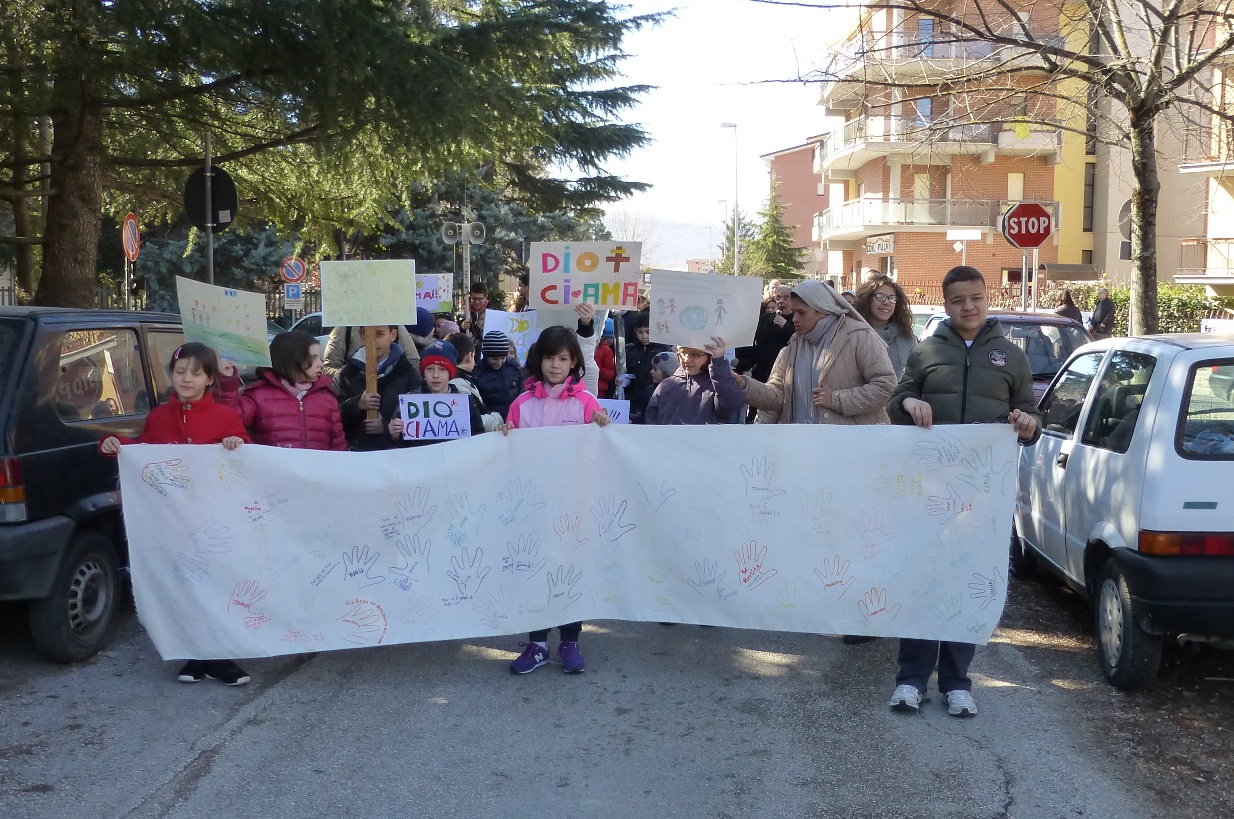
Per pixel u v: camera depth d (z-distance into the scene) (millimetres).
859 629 5434
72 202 14328
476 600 5652
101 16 11531
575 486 5691
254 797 4234
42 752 4652
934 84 11703
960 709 5031
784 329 10039
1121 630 5258
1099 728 4926
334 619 5570
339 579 5570
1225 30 11711
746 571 5605
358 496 5559
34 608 5598
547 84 18266
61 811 4105
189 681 5543
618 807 4160
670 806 4168
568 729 4926
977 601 5242
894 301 7957
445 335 11102
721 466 5617
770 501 5562
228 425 5652
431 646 6168
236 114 17609
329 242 21797
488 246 34906
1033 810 4129
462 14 17453
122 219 25047
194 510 5430
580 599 5699
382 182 17969
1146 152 10992
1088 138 12836
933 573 5328
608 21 19422
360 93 13586
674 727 4949
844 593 5465
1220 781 4387
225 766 4523
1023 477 7383
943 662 5246
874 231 43094
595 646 6191
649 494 5680
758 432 5562
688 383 6359
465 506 5645
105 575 6051
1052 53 10930
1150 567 4953
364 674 5688
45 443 5609
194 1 12094
